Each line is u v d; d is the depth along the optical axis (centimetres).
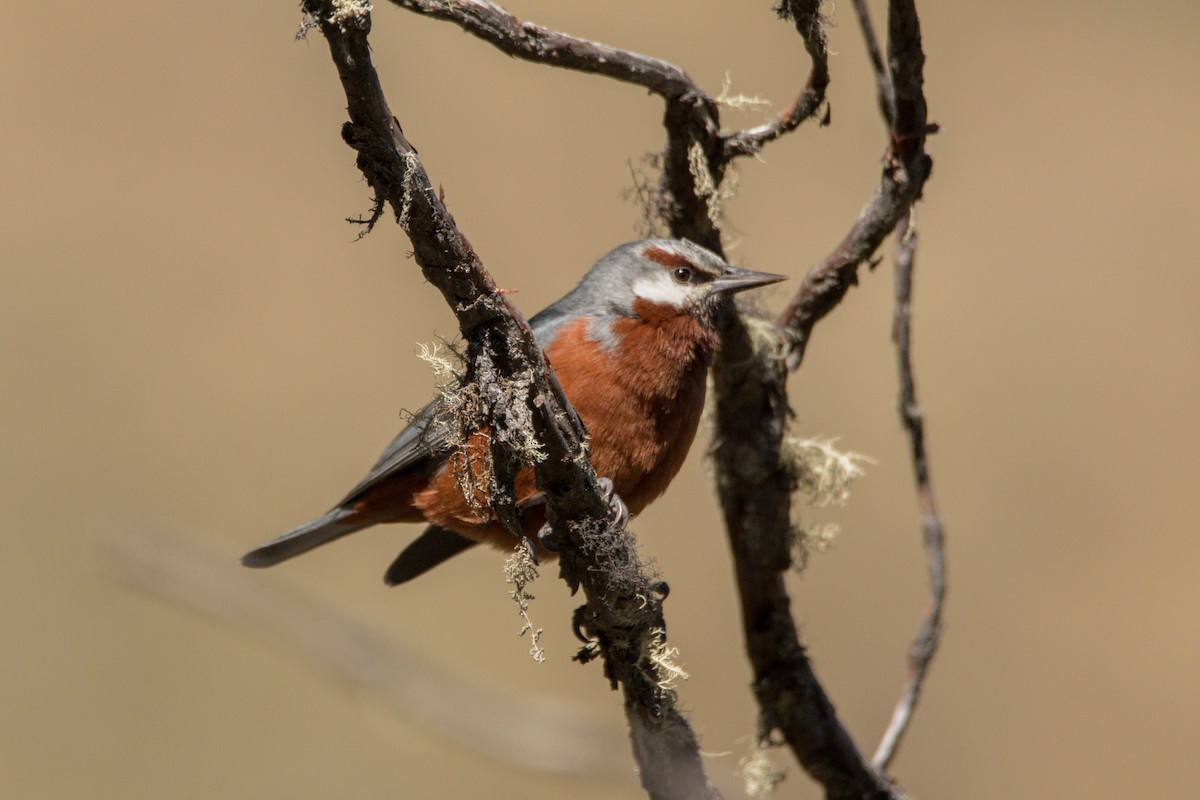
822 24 730
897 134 741
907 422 835
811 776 825
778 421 820
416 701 962
